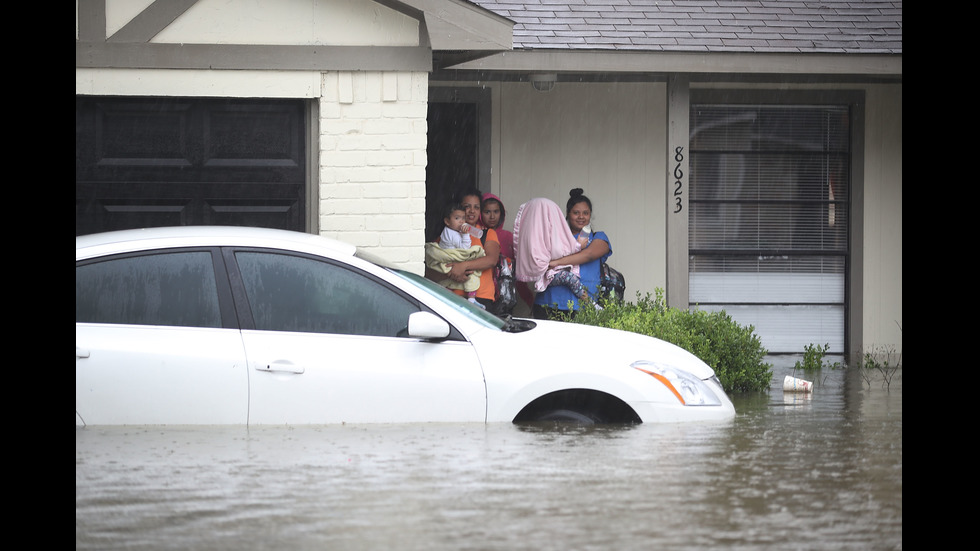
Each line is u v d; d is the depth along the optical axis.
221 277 8.73
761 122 17.92
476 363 8.71
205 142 13.23
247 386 8.48
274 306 8.73
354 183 13.14
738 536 5.80
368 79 13.09
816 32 16.28
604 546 5.59
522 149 17.73
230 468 7.20
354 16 13.01
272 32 12.91
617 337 9.59
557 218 16.41
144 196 13.17
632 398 8.79
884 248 18.00
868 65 16.02
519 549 5.52
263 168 13.33
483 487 6.75
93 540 5.67
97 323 8.59
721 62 15.62
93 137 12.99
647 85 17.91
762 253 18.03
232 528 5.86
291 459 7.46
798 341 18.12
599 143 17.84
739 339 12.97
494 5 16.17
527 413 8.80
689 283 17.98
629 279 17.95
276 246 8.88
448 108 17.58
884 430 9.16
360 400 8.55
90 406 8.41
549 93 17.77
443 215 16.44
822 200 18.06
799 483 7.01
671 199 15.81
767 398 11.98
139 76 12.73
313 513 6.16
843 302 18.16
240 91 12.88
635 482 6.93
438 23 12.80
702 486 6.88
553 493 6.61
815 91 17.84
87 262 8.68
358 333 8.75
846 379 14.56
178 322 8.64
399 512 6.18
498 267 16.42
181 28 12.77
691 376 9.16
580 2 16.52
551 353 8.85
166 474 7.04
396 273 9.28
